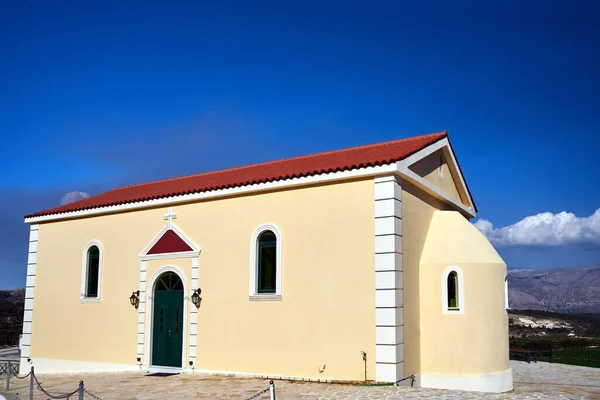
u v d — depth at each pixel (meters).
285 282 14.91
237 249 16.02
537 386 16.56
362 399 11.44
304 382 14.00
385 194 13.78
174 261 17.28
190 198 17.00
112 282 18.69
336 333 13.95
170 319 17.20
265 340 15.05
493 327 15.16
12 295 56.78
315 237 14.64
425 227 15.92
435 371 14.59
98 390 13.98
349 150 19.62
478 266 15.19
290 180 15.00
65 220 20.47
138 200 18.14
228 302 15.93
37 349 20.25
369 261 13.77
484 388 14.59
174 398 12.52
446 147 17.61
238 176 18.80
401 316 13.57
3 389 14.87
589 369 20.64
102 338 18.58
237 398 12.23
